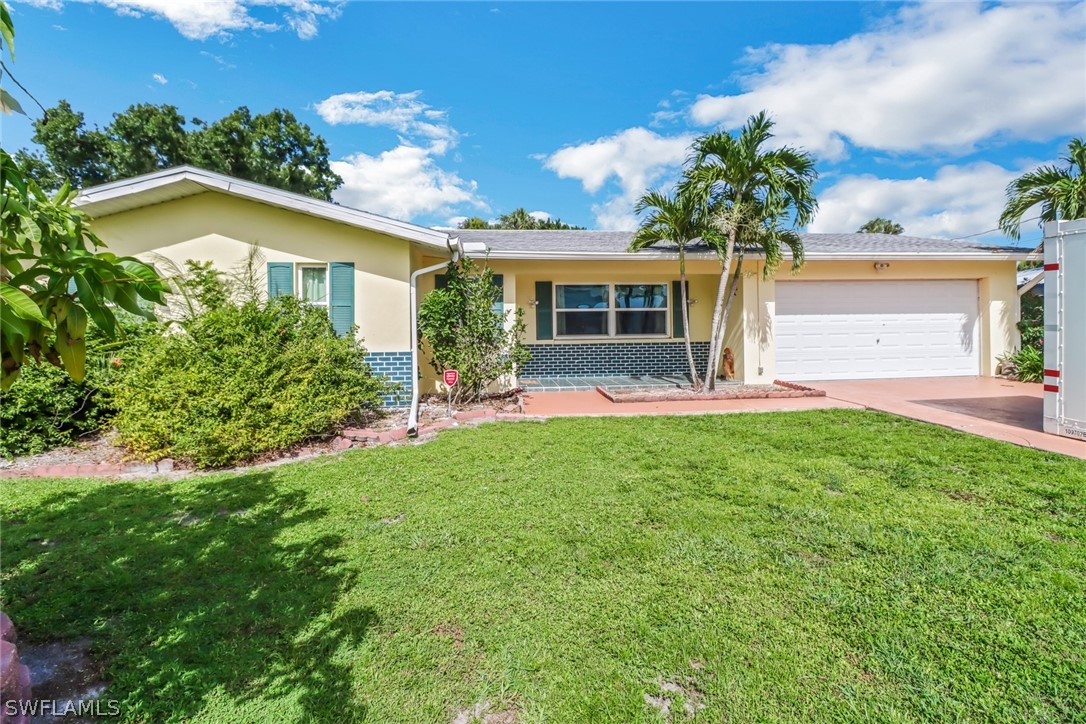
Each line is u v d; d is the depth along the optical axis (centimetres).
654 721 191
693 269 1115
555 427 705
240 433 547
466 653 230
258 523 383
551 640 238
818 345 1158
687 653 227
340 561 319
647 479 471
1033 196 1051
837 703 198
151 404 552
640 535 349
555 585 286
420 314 853
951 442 580
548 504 412
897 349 1172
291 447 610
